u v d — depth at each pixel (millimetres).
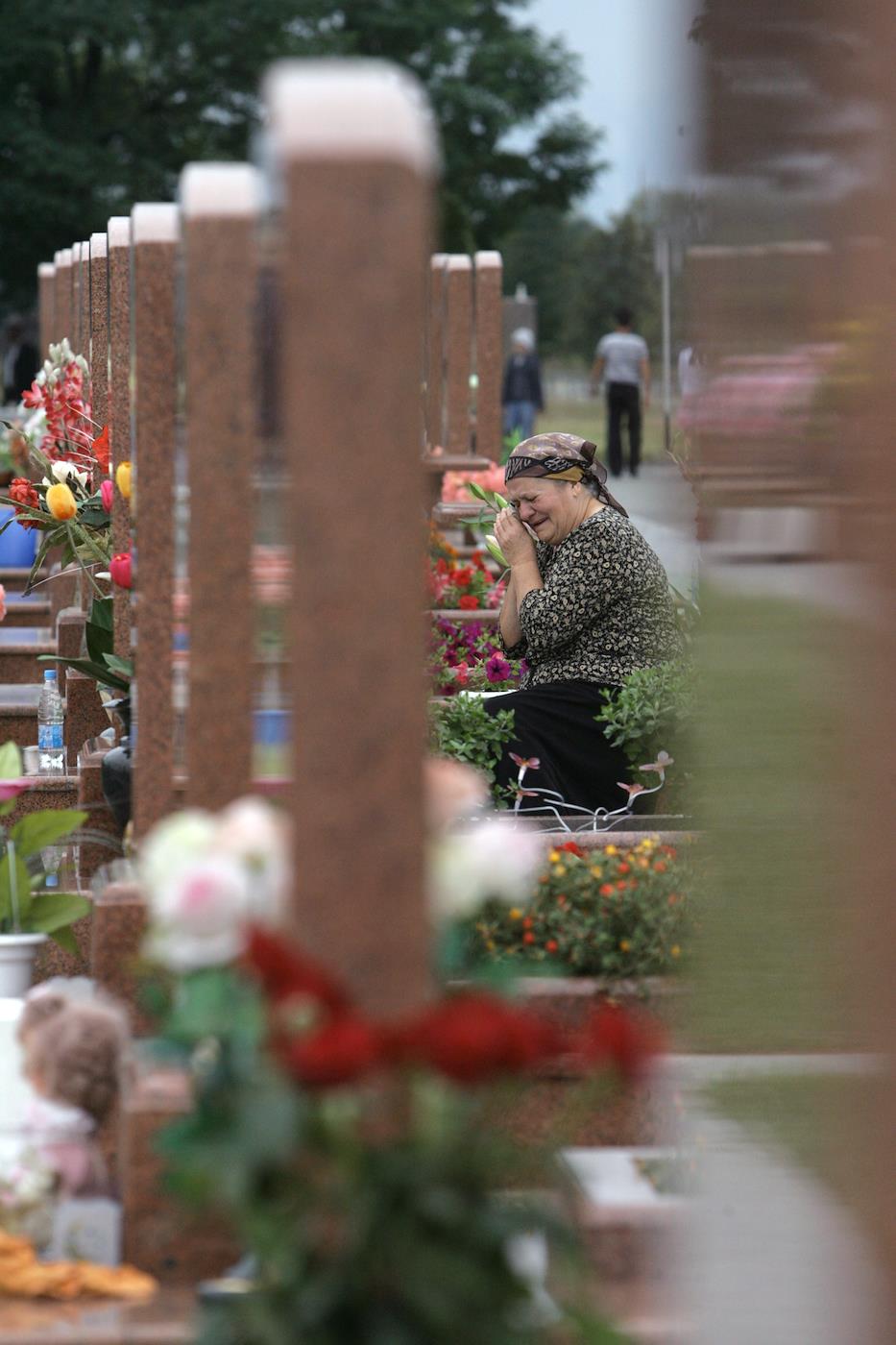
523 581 11078
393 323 4812
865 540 14375
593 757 10617
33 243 53406
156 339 7027
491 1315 4668
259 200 6562
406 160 4793
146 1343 5660
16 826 7828
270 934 4773
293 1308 4656
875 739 10750
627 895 7332
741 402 16203
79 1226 6055
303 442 4828
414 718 4895
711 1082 7043
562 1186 5172
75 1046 6281
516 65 66500
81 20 52531
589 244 83250
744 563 14586
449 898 5199
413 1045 4535
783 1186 6328
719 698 11695
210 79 57188
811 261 16375
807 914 8500
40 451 11258
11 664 14500
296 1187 4660
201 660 6695
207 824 5230
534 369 40469
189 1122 4664
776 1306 5801
